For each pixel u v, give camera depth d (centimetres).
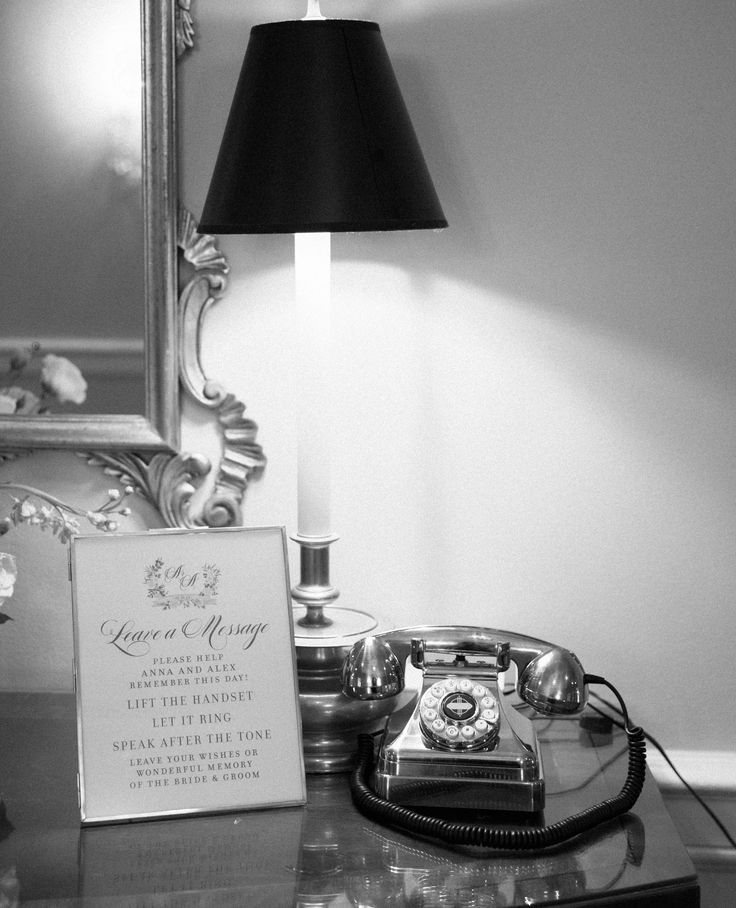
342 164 106
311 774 118
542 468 140
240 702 109
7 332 139
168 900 92
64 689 144
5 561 128
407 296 138
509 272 137
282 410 140
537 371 139
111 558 109
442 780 108
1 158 136
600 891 95
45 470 142
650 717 144
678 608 142
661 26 132
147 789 106
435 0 133
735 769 143
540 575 142
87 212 136
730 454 139
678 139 134
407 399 140
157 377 137
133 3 133
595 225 136
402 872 97
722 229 135
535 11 133
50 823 105
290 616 112
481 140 135
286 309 138
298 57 108
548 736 130
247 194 107
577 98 134
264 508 142
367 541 143
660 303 137
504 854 101
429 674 120
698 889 97
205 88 135
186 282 138
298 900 92
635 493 140
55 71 134
